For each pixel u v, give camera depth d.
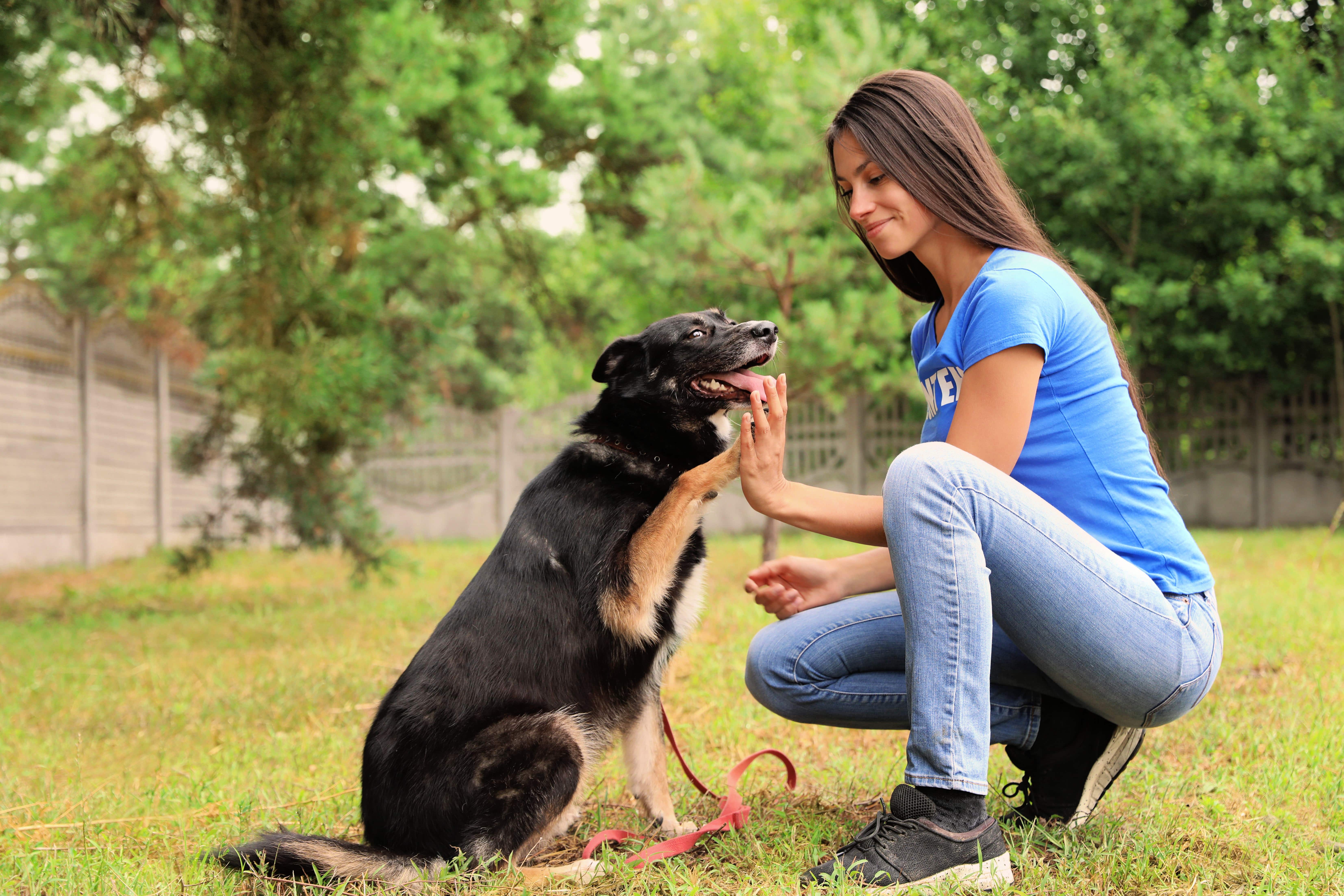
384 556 9.68
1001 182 2.41
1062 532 2.14
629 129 14.61
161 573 11.47
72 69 9.22
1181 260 13.11
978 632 2.14
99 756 4.25
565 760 2.57
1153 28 13.26
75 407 12.19
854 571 2.89
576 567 2.80
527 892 2.35
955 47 14.70
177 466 10.10
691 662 5.39
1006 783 2.99
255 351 7.41
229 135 7.37
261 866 2.47
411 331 9.41
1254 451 13.86
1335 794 2.82
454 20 7.28
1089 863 2.32
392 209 12.53
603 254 12.30
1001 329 2.19
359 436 9.16
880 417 14.40
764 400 2.45
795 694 2.71
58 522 11.89
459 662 2.68
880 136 2.38
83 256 11.42
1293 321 13.15
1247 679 4.41
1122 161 12.68
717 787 3.31
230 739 4.43
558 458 3.09
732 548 11.65
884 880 2.15
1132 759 3.14
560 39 8.25
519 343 19.17
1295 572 7.77
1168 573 2.26
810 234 8.86
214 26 7.17
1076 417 2.27
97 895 2.42
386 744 2.62
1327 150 12.25
